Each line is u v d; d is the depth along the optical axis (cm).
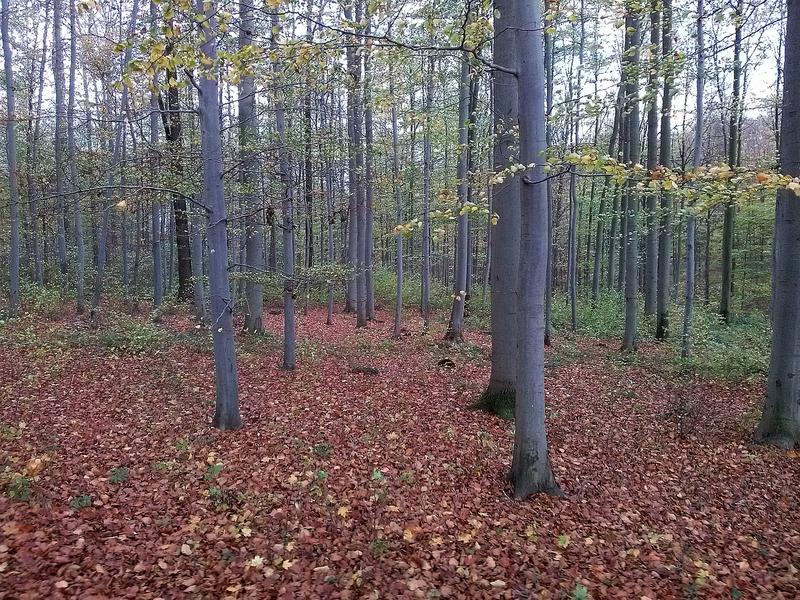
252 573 398
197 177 985
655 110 1262
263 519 479
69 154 1363
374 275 2572
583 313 1886
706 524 509
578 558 443
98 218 1609
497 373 820
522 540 467
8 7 1309
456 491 555
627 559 445
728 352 1159
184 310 1581
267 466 593
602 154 471
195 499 513
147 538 437
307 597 372
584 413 830
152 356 1060
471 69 848
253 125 1029
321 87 884
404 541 455
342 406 822
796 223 649
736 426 762
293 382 951
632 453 675
